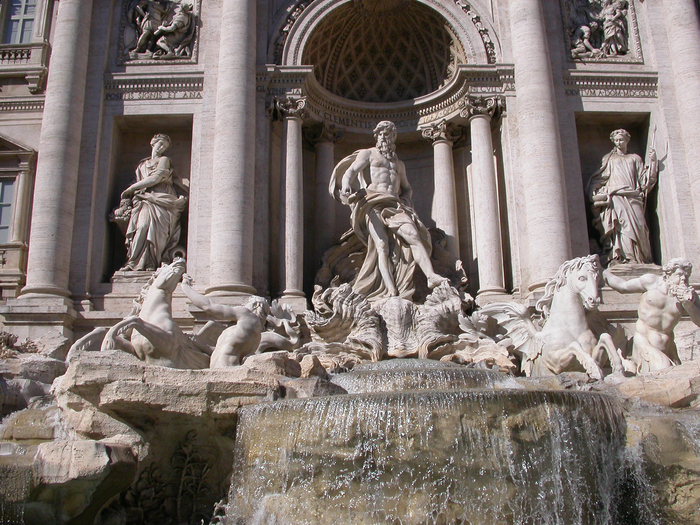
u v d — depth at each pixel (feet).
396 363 53.93
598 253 68.90
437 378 45.03
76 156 67.05
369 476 32.27
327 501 32.37
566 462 32.91
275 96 70.44
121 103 70.90
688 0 73.20
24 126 71.82
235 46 69.00
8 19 76.84
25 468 31.99
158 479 37.06
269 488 33.63
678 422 34.63
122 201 67.82
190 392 35.76
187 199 70.23
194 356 48.03
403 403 32.99
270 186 69.36
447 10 73.87
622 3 75.77
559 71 72.18
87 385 35.55
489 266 65.77
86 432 35.55
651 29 74.08
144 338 46.32
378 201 65.57
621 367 44.52
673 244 67.82
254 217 66.90
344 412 33.27
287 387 38.06
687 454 33.65
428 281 62.95
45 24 74.95
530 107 67.36
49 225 63.77
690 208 67.82
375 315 60.44
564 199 65.00
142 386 35.42
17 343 58.85
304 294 65.46
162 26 73.67
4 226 69.87
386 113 78.18
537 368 50.80
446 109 75.20
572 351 47.26
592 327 50.78
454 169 75.92
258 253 66.13
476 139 69.41
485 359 53.83
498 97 70.54
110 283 65.92
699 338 57.41
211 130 69.46
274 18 73.77
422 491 31.78
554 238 63.26
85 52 70.38
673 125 70.54
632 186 68.49
